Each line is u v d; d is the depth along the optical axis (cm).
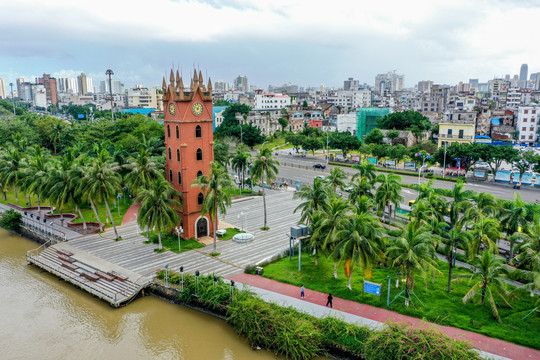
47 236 8012
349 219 5406
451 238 5453
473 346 4303
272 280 6022
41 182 8381
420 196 7150
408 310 5059
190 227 7544
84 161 9038
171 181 7675
